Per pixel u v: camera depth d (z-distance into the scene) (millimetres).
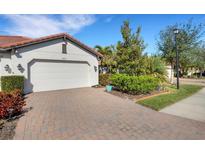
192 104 8383
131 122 5547
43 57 11844
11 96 5918
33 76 11508
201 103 8633
